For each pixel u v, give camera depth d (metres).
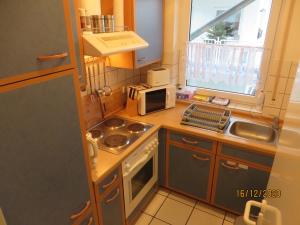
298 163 0.64
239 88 2.37
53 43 0.96
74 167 1.20
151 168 2.19
